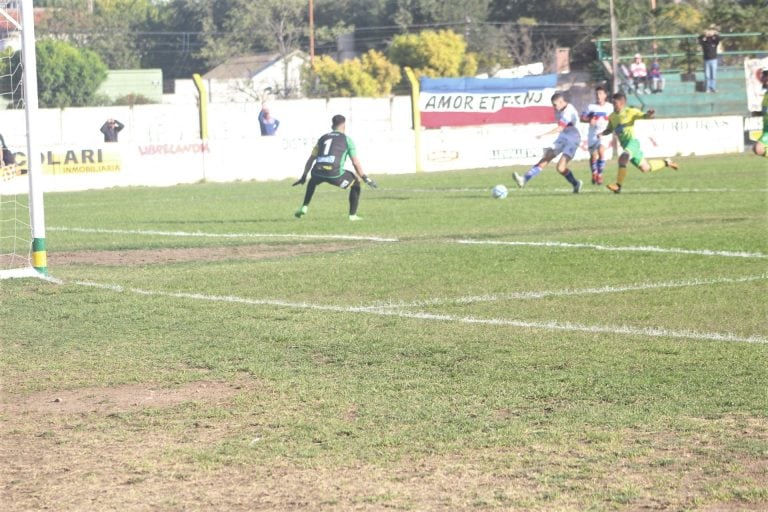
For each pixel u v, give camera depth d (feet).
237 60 484.33
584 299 60.85
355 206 115.03
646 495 29.53
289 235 101.45
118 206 147.33
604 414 37.52
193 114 263.70
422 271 73.61
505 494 29.94
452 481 31.17
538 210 119.55
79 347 52.29
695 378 41.98
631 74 271.49
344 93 368.68
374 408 39.42
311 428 37.14
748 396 39.14
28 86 75.20
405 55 387.96
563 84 298.76
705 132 234.58
